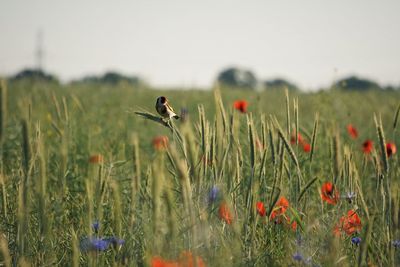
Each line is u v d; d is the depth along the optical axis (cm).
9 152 2481
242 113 2284
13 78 6338
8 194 1767
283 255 1576
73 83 7231
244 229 1570
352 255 1576
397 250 1544
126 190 1906
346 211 1689
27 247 1486
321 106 3097
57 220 1722
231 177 1647
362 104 4744
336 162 1745
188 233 1402
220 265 1361
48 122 2959
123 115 3925
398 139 2573
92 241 1452
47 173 1959
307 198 1777
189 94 5900
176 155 1262
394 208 1501
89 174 1452
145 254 1499
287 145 1617
